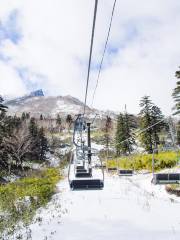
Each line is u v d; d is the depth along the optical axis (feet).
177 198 83.15
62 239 31.19
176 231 32.30
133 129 226.79
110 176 151.02
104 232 32.86
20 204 60.59
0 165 160.35
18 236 34.63
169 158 157.58
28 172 177.88
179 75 132.46
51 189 84.02
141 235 31.09
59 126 486.79
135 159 180.45
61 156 297.94
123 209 47.57
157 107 205.36
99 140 328.70
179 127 160.56
